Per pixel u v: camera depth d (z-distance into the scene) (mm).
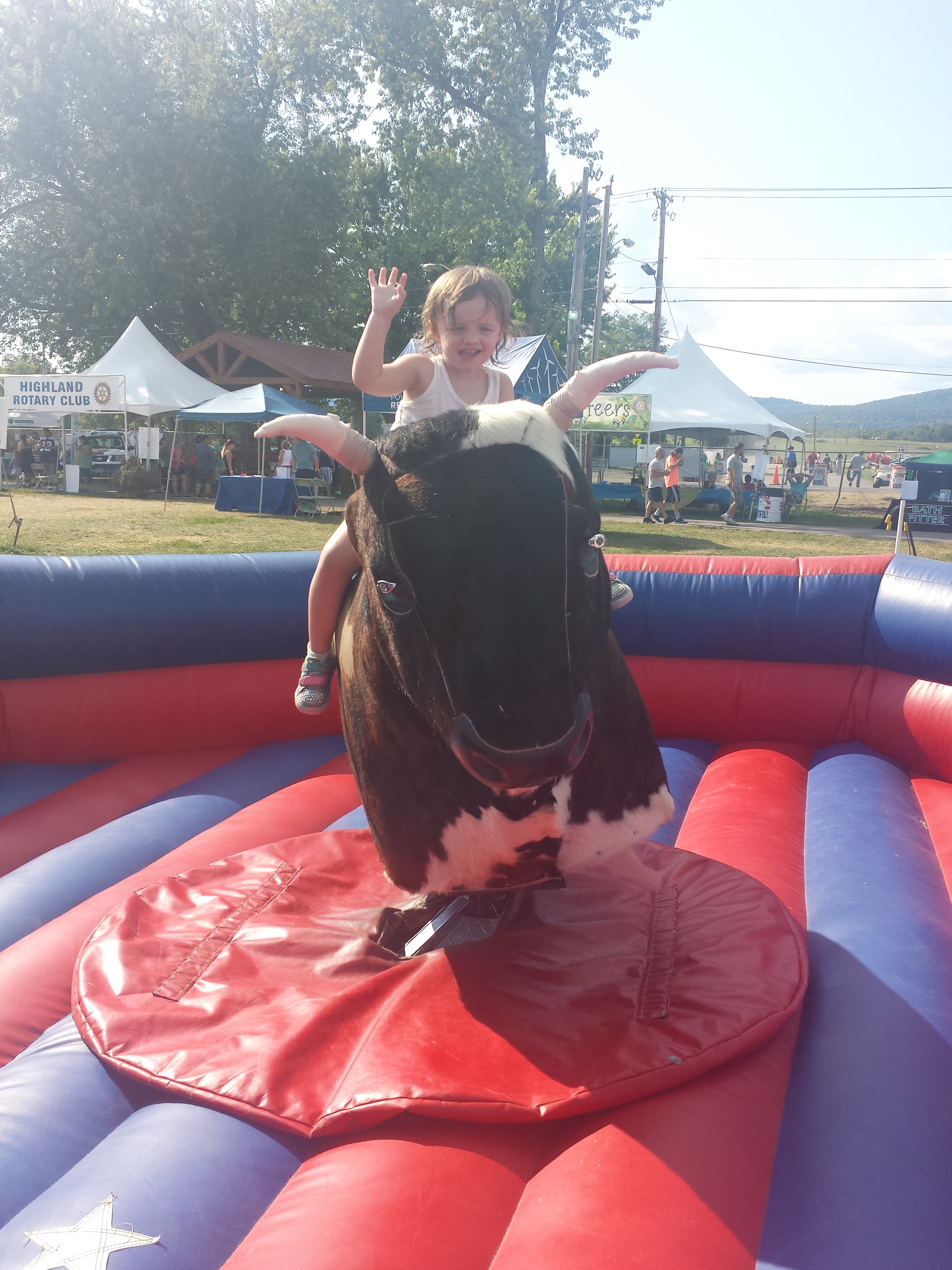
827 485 47125
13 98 32281
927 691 4227
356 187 37469
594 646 2059
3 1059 2467
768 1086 2117
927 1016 2277
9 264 34469
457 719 1741
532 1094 1988
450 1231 1720
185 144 32750
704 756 4652
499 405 1929
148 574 4625
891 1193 1745
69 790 4340
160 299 34156
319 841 3395
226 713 4754
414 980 2477
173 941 2773
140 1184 1871
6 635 4383
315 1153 2025
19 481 28000
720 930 2598
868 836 3389
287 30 34406
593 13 35000
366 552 2074
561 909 2816
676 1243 1629
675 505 21375
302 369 26828
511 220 36344
